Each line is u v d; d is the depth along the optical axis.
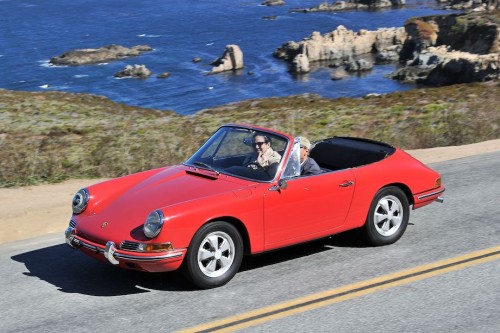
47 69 145.38
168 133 18.09
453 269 7.48
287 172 7.38
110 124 19.98
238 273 7.40
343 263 7.71
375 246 8.29
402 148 17.56
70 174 14.78
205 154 7.95
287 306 6.49
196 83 126.50
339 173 7.73
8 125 19.78
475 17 134.12
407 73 120.69
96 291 6.95
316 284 7.07
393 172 8.15
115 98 115.88
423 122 19.25
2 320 6.25
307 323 6.11
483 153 14.93
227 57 138.12
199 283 6.79
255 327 6.02
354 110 22.48
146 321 6.16
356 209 7.91
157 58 155.38
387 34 146.12
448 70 111.69
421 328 6.02
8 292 6.98
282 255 8.03
